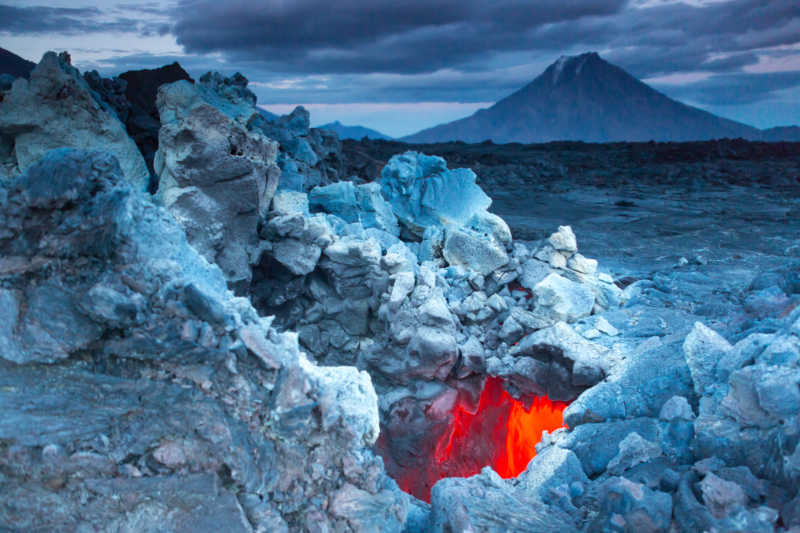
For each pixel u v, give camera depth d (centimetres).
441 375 960
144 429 369
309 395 389
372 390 450
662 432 540
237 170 827
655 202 2248
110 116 886
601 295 994
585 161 3600
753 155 3566
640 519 394
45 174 354
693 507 395
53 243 355
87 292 349
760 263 1285
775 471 414
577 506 495
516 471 995
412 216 1267
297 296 1020
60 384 364
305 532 403
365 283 1009
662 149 3600
